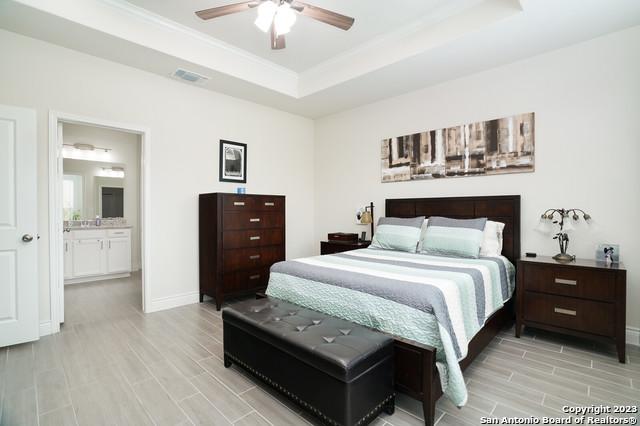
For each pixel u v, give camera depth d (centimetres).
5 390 192
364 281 201
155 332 285
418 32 298
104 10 263
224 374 213
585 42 277
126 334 280
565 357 235
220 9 211
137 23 281
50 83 281
